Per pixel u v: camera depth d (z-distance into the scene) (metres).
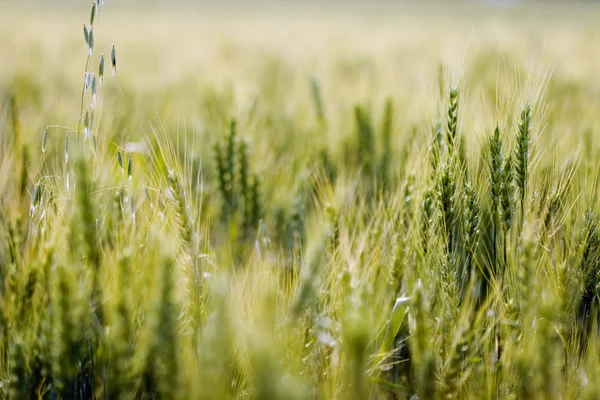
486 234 2.44
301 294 1.84
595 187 2.37
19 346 1.60
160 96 6.06
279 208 3.27
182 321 1.73
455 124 2.25
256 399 1.33
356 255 2.07
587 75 7.28
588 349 1.85
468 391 1.78
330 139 4.34
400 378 1.98
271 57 11.54
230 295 1.71
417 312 1.63
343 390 1.69
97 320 1.66
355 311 1.66
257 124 4.42
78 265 1.60
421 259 2.18
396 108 4.44
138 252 1.82
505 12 47.06
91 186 1.82
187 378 1.49
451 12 47.84
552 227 2.19
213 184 3.33
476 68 8.15
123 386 1.55
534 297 1.66
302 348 1.74
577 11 49.09
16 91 5.54
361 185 3.34
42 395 1.71
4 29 14.04
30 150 2.95
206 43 13.34
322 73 7.62
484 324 2.01
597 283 2.13
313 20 33.56
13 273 1.75
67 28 15.73
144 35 15.09
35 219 2.00
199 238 2.04
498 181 2.13
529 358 1.62
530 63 2.27
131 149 2.99
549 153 2.48
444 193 2.15
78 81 7.13
